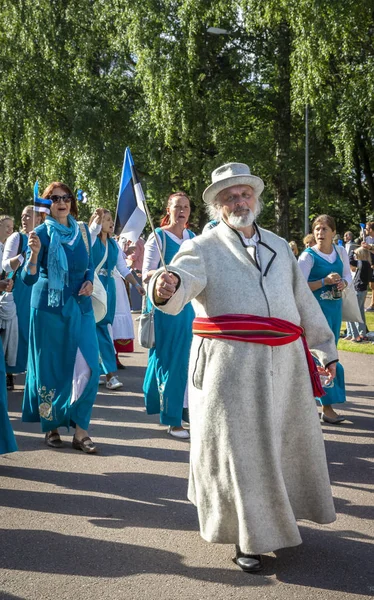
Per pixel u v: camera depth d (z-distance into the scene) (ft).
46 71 90.74
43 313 18.94
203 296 12.67
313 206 107.24
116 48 87.71
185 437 21.16
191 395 12.86
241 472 12.01
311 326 13.43
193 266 12.44
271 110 87.86
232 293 12.41
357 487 16.85
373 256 54.34
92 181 86.38
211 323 12.47
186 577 12.14
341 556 12.98
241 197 12.84
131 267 43.37
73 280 19.11
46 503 15.66
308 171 82.79
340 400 23.03
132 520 14.70
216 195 12.95
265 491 12.11
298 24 67.41
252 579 12.07
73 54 90.89
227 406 12.14
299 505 12.97
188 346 20.88
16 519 14.71
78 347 19.17
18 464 18.45
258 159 83.35
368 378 30.89
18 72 90.38
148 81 81.05
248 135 86.28
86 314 19.51
